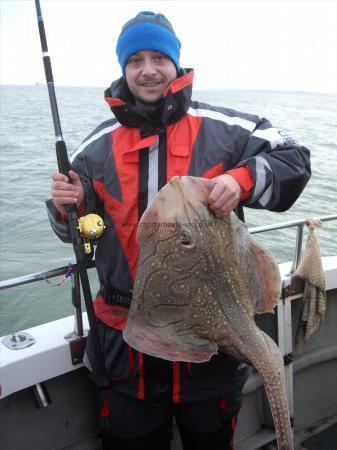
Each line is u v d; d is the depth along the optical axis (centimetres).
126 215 167
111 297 173
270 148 170
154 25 171
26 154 1917
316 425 259
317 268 235
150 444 178
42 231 911
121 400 174
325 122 2678
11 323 550
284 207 172
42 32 182
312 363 255
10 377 183
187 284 151
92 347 177
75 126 2909
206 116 176
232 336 149
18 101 8256
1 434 191
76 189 170
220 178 155
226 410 177
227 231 158
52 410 201
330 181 1020
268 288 163
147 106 175
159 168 167
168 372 168
